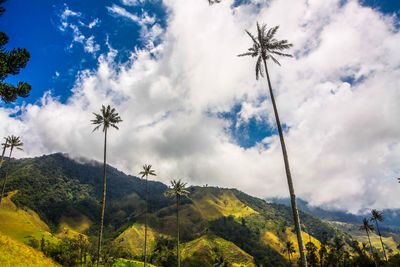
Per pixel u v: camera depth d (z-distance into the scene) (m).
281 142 25.67
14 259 24.39
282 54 27.89
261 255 164.50
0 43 20.17
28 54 21.64
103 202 42.22
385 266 85.25
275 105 27.36
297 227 21.42
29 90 22.66
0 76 20.48
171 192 65.00
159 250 172.88
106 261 89.38
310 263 108.31
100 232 40.91
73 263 70.38
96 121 45.22
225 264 117.44
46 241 102.06
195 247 160.62
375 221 95.19
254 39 28.27
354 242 113.94
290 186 23.17
